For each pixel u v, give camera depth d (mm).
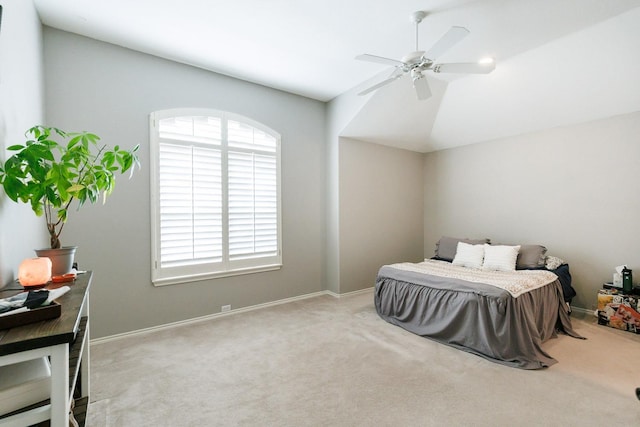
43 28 2557
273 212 3953
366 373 2293
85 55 2746
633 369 2312
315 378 2225
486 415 1810
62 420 910
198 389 2092
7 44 1580
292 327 3211
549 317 2895
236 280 3668
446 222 5211
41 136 1543
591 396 1981
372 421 1766
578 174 3703
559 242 3869
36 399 971
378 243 4844
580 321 3340
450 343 2773
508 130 4207
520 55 3066
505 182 4422
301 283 4266
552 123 3811
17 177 1366
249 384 2150
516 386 2109
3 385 944
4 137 1508
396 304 3275
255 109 3795
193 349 2691
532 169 4133
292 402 1946
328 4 2324
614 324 3123
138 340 2871
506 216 4410
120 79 2912
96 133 2793
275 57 3152
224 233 3543
